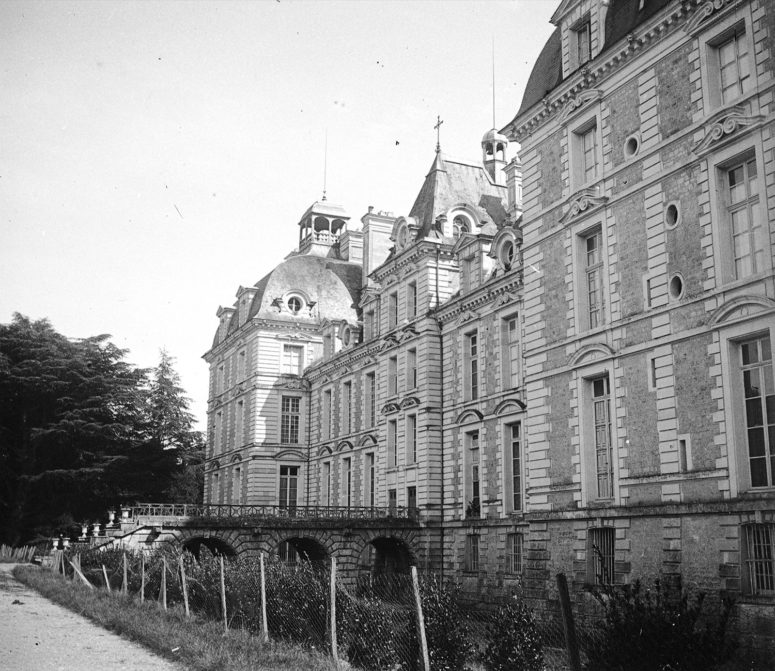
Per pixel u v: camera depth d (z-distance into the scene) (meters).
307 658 16.83
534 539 29.23
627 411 25.56
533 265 30.89
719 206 23.09
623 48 26.84
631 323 25.77
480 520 39.53
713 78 23.80
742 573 21.20
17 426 64.81
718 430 22.28
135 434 69.44
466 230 47.69
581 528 27.09
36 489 62.19
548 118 30.81
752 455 21.69
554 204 29.97
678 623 19.50
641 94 26.31
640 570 24.39
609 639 19.52
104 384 65.19
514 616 17.12
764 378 21.56
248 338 65.50
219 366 74.19
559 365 28.92
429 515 43.16
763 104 21.94
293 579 21.41
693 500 22.81
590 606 25.88
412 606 17.59
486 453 39.78
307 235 76.31
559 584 12.41
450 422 43.28
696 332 23.25
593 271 28.25
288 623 20.42
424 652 14.86
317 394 62.50
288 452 62.44
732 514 21.62
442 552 42.69
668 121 25.12
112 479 63.19
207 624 21.14
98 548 39.47
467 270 43.41
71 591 29.02
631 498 25.09
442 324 44.88
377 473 49.69
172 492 79.75
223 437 69.94
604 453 27.05
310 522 43.84
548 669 17.94
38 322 68.25
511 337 39.12
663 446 24.06
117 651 17.89
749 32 22.56
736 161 22.94
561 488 28.17
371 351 53.16
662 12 25.20
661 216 24.98
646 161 25.83
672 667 18.94
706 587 22.12
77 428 61.78
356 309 66.69
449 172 51.38
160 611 23.67
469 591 39.31
